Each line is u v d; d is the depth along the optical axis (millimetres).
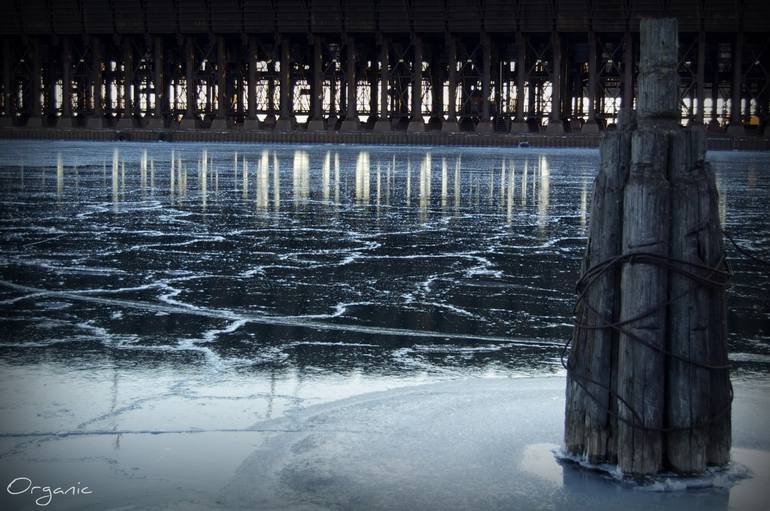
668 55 7898
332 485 7410
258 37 110500
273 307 13836
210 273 16578
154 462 7836
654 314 7691
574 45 110875
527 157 71688
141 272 16594
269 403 9391
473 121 113938
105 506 6977
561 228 23859
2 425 8641
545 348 11766
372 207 28875
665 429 7730
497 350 11641
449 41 102375
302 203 29906
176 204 29047
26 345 11461
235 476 7551
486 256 18969
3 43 115438
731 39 99438
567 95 107812
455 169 52125
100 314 13211
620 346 7824
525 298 14781
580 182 41625
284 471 7680
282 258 18375
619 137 7918
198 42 117312
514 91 121875
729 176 47312
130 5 108938
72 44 115000
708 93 115500
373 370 10648
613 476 7750
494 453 8133
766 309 14164
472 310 13867
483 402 9469
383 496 7227
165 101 115438
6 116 116000
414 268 17406
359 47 112062
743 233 22703
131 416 8953
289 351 11391
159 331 12281
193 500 7105
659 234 7688
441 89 114125
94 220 24375
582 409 8039
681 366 7742
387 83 105750
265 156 66625
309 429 8648
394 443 8312
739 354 11594
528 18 98688
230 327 12562
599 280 7965
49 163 53375
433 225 24234
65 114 113688
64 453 8008
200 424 8750
